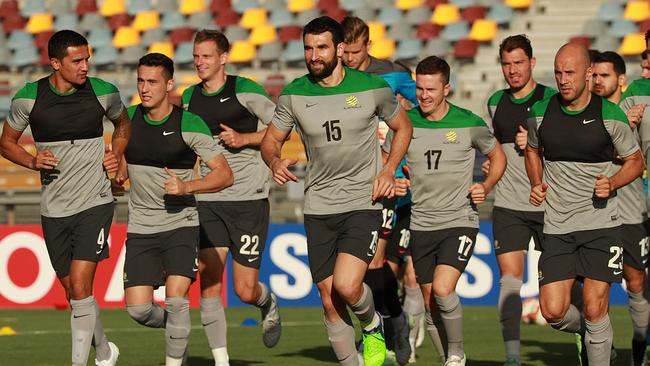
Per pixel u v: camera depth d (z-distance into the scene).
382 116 24.45
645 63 29.50
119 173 26.28
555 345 36.88
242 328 42.91
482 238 51.69
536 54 74.88
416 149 28.17
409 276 32.53
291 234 52.16
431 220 28.22
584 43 73.62
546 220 25.30
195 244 26.27
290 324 44.12
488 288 51.62
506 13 76.62
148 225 26.19
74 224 26.02
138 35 80.62
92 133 25.89
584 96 24.53
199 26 80.44
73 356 25.70
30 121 25.67
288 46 77.19
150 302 26.34
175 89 74.06
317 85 24.14
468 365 31.06
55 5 83.25
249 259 29.89
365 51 30.86
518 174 30.27
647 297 29.66
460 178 28.03
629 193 29.20
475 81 71.06
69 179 25.86
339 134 23.86
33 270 52.38
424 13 77.81
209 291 28.75
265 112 29.80
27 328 43.22
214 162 25.78
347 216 24.11
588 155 24.48
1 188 58.31
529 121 25.30
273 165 24.03
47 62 79.50
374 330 24.89
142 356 33.69
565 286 24.83
